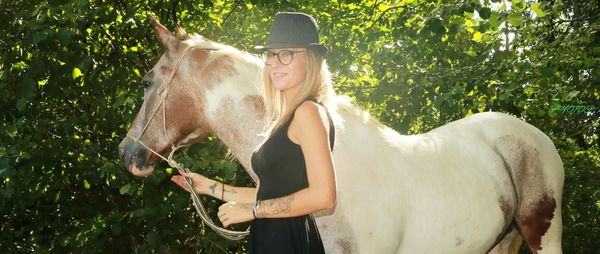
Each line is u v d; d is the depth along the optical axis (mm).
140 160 3076
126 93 4332
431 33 5117
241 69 2877
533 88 5301
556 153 3541
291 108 2059
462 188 3012
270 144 2051
